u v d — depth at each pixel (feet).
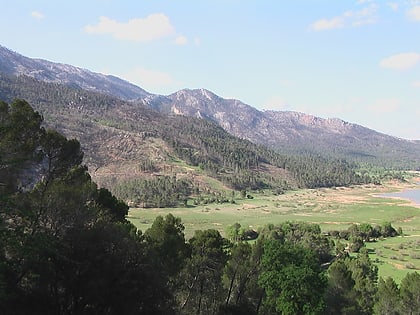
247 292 165.99
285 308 145.07
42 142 107.04
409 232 541.34
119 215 138.72
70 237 97.81
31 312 87.76
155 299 101.14
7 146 94.58
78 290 94.27
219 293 158.81
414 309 193.57
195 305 151.53
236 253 158.71
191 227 507.71
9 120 99.60
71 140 115.96
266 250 153.79
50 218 101.55
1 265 77.05
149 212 600.39
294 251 155.12
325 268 316.81
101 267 93.97
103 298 93.04
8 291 84.58
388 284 203.10
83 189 112.27
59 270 93.91
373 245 462.60
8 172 96.58
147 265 101.60
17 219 89.61
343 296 187.52
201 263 145.69
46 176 109.91
